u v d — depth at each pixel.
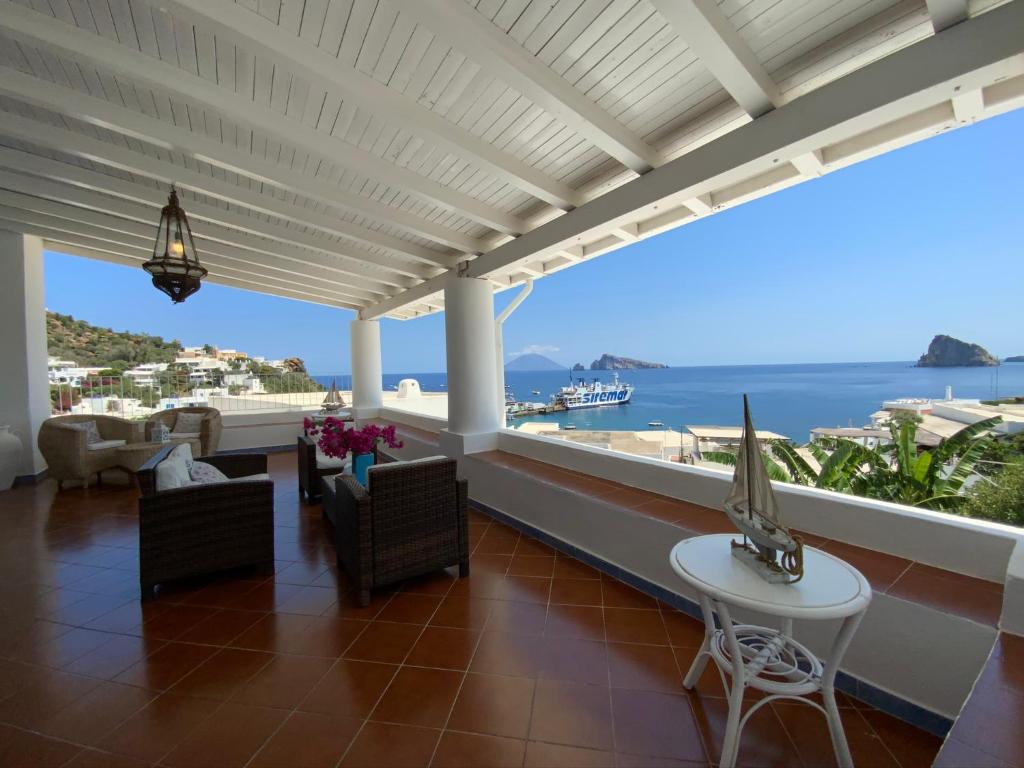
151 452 5.48
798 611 1.19
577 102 2.25
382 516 2.59
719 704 1.74
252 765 1.47
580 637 2.21
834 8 1.69
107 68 2.22
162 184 4.07
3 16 1.98
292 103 2.61
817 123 1.94
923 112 2.04
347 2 1.88
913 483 2.95
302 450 4.96
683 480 3.02
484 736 1.59
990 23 1.49
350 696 1.81
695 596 2.40
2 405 5.42
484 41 1.87
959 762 0.94
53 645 2.19
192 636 2.26
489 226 3.91
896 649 1.64
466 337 4.68
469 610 2.49
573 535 3.24
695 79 2.17
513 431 4.73
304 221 4.17
